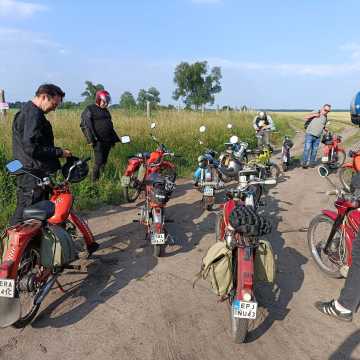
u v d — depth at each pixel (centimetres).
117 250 527
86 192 758
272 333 354
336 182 1013
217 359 317
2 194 670
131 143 1144
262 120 1334
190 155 1221
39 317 368
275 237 595
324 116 1215
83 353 319
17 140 421
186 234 600
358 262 367
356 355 327
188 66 6097
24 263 342
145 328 354
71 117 1349
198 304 397
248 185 458
